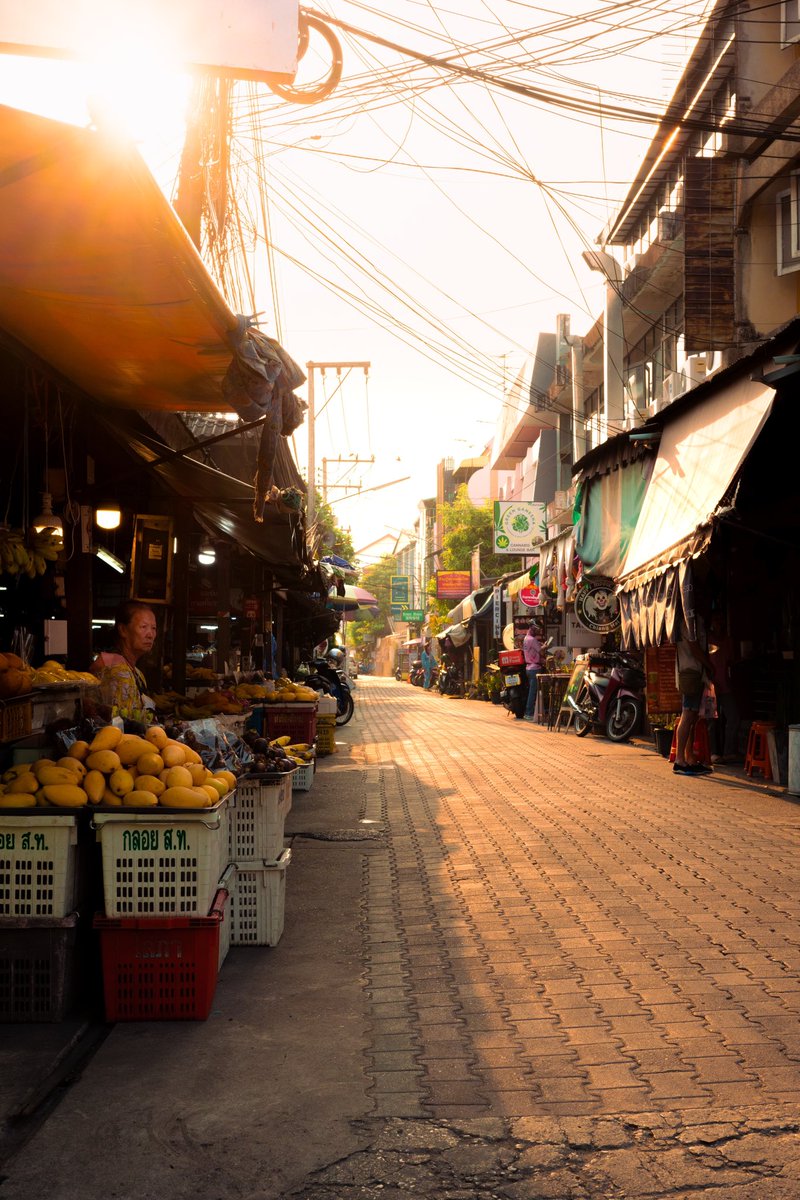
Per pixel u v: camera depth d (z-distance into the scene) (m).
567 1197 2.85
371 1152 3.11
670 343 23.88
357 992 4.61
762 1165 3.01
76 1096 3.52
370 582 103.56
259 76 3.27
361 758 14.98
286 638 29.19
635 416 25.92
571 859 7.38
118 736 4.66
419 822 9.10
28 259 4.17
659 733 14.47
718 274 16.91
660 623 10.92
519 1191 2.88
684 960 5.00
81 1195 2.87
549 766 13.49
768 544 12.32
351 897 6.38
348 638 128.75
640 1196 2.85
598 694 17.66
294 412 5.84
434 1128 3.27
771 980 4.69
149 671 11.78
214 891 4.46
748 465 10.49
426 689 53.62
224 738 5.67
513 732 20.19
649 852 7.59
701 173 16.98
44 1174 2.99
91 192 3.53
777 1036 4.01
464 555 49.75
